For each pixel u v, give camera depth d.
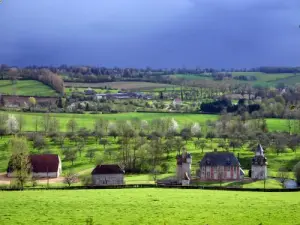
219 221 105.50
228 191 153.25
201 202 125.56
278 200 130.62
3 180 195.75
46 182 190.88
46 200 126.56
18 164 180.00
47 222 103.69
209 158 199.50
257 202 126.75
